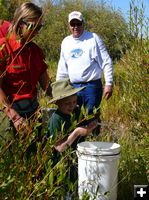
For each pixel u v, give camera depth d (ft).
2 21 7.73
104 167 14.29
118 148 14.70
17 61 13.46
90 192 13.85
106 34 75.36
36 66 13.97
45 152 9.04
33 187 8.89
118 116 22.81
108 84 22.35
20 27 11.68
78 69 22.07
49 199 9.14
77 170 14.80
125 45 19.83
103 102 25.32
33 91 13.84
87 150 14.25
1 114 9.94
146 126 19.22
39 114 9.43
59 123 13.50
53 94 13.87
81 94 21.97
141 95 19.21
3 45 8.48
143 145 19.10
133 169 18.04
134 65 19.34
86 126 13.94
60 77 22.88
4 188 8.21
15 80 13.57
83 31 22.25
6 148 8.76
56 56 54.75
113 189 14.75
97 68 22.17
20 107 13.65
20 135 9.31
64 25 66.44
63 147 11.95
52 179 8.73
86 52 22.02
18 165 8.74
